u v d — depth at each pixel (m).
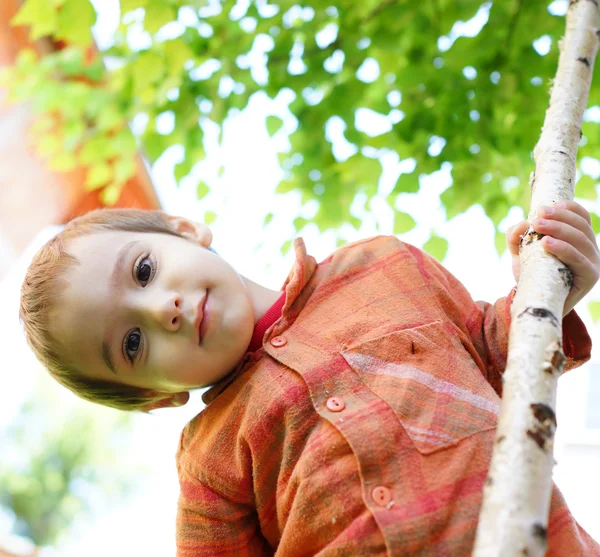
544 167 1.14
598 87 2.23
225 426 1.33
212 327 1.35
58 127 3.28
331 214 2.70
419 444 1.14
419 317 1.33
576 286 1.08
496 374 1.37
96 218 1.54
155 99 2.67
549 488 0.73
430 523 1.07
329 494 1.15
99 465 11.12
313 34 2.41
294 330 1.37
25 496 10.67
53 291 1.41
